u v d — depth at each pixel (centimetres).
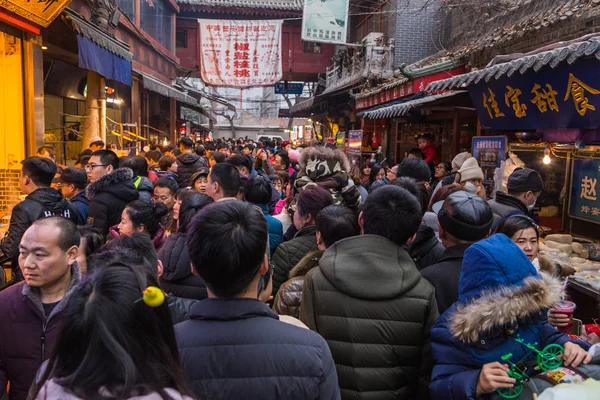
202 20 1988
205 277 165
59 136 1252
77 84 1291
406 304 221
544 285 187
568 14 672
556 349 187
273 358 153
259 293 222
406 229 239
